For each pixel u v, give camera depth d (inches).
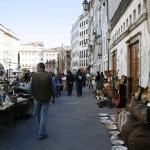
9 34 4308.6
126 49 779.4
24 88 542.3
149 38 523.5
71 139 361.4
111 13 1272.1
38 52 6756.9
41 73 377.1
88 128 426.0
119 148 306.8
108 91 706.2
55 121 486.0
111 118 493.7
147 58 540.7
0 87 491.5
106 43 1387.8
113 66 1118.4
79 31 4810.5
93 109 635.5
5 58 4079.7
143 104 373.4
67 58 5861.2
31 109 538.9
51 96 402.0
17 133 395.5
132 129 298.8
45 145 334.6
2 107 386.3
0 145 336.5
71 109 640.4
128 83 693.9
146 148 260.2
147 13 534.6
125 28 812.0
